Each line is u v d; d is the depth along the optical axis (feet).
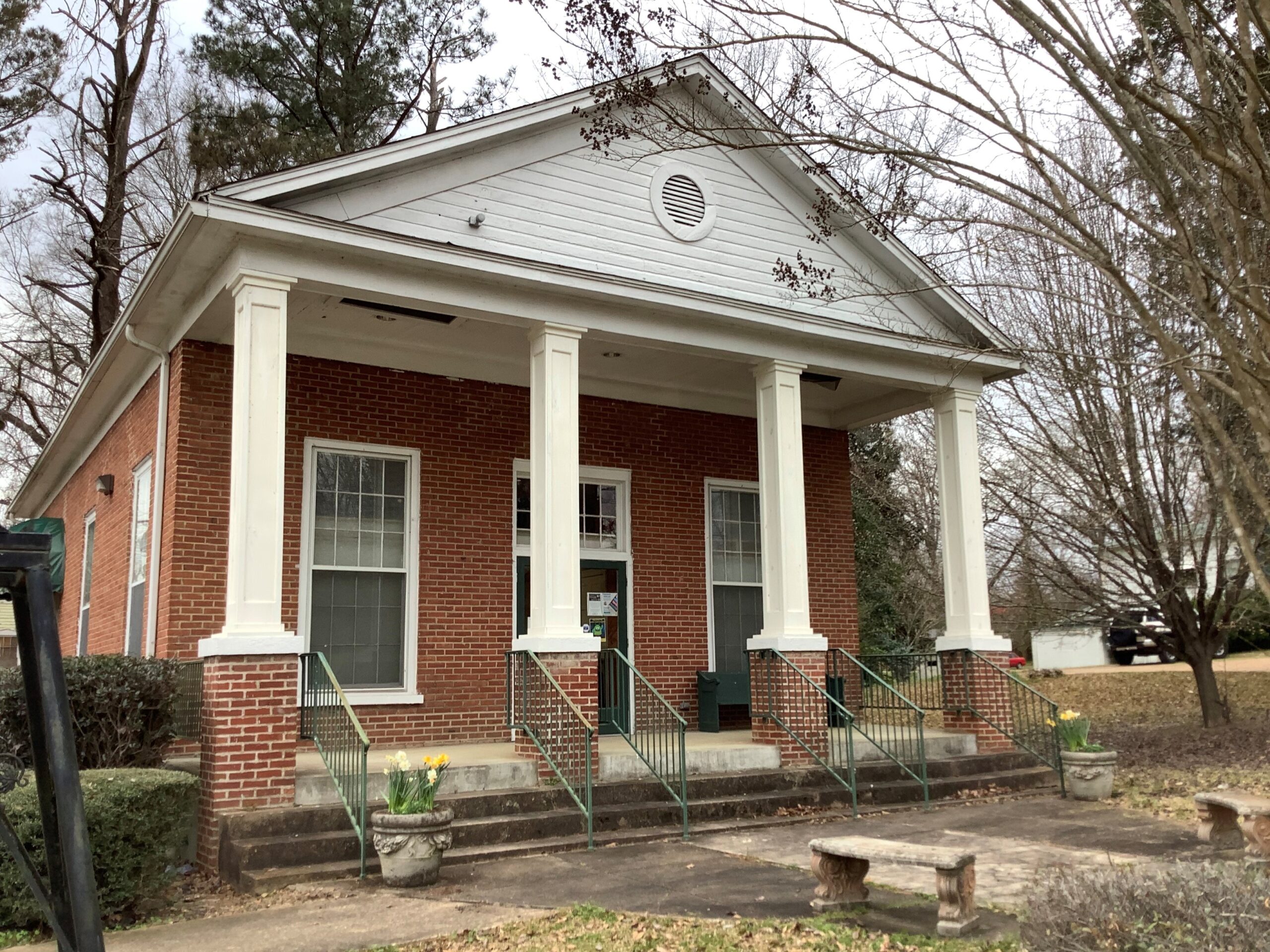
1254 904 13.55
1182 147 24.38
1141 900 14.10
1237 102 21.67
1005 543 56.03
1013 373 44.32
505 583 40.29
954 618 42.19
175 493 34.12
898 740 37.63
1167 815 31.76
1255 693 60.85
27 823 21.70
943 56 21.97
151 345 36.68
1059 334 45.52
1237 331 31.17
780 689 36.11
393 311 35.78
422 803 24.56
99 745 27.09
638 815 30.17
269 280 29.43
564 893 22.81
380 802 27.27
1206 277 21.75
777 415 38.63
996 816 32.30
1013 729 41.16
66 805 7.55
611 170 37.52
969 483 42.75
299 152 68.64
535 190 35.73
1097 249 29.55
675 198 38.83
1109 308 38.01
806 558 38.45
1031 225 46.14
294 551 36.40
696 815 31.17
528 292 33.88
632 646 43.39
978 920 19.60
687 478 46.09
